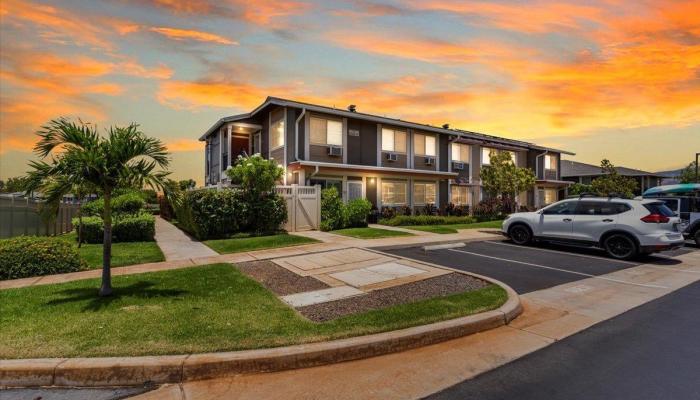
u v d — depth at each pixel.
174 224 19.80
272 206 13.95
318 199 15.57
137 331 4.18
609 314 5.45
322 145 18.52
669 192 14.73
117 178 5.65
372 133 20.33
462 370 3.65
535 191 29.47
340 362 3.81
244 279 6.86
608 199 10.63
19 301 5.33
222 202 13.16
